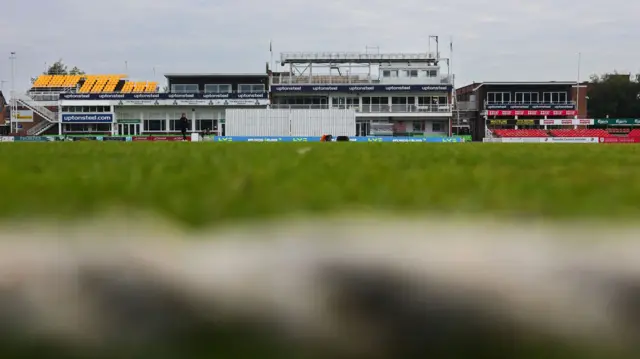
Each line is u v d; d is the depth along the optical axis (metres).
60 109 64.62
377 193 1.77
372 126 64.62
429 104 67.19
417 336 0.96
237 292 0.98
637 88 88.12
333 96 67.50
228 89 68.56
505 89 69.62
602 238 1.10
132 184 2.01
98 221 1.23
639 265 0.99
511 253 1.04
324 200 1.61
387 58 71.06
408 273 0.99
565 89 69.12
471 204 1.54
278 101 68.06
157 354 0.94
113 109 65.31
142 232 1.14
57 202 1.55
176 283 0.97
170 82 68.38
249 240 1.10
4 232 1.13
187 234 1.16
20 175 2.36
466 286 0.98
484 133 70.06
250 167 3.07
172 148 7.96
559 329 0.96
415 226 1.20
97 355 0.94
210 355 0.95
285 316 0.96
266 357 0.92
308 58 70.69
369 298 0.97
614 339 0.96
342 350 0.95
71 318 0.95
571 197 1.70
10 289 0.96
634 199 1.64
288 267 1.00
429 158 4.69
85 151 6.27
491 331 0.96
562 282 0.98
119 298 0.97
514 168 3.15
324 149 7.81
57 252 1.04
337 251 1.06
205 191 1.80
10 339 0.95
